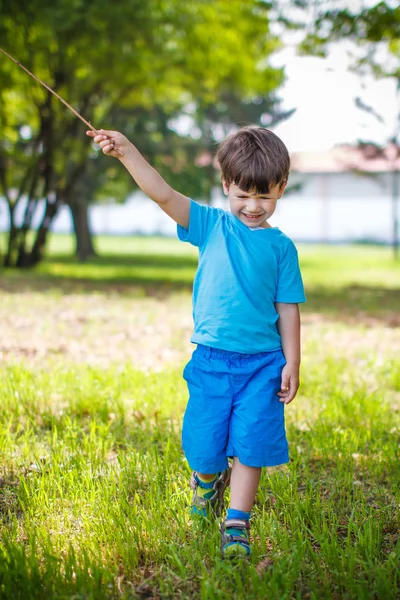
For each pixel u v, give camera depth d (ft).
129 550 8.29
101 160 77.61
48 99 50.85
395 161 65.41
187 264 76.33
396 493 10.30
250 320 8.55
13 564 7.70
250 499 8.49
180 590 7.70
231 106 88.17
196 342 8.74
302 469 11.58
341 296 43.14
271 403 8.49
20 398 14.39
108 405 14.76
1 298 34.45
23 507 9.52
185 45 49.39
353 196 151.64
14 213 57.93
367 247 133.28
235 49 50.65
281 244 8.79
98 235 169.07
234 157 8.47
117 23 43.42
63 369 17.44
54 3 42.73
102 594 7.32
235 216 8.89
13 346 21.22
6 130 55.67
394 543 8.88
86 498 9.81
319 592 7.55
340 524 9.43
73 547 8.49
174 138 79.82
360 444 12.75
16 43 46.29
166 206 8.81
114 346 22.39
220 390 8.55
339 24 34.35
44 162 55.16
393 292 46.14
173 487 10.29
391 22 33.53
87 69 50.42
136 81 51.83
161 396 15.23
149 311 32.01
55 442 12.01
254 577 7.47
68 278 50.19
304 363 20.26
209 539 8.55
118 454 11.55
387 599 7.32
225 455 8.70
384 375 19.21
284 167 8.52
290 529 9.25
